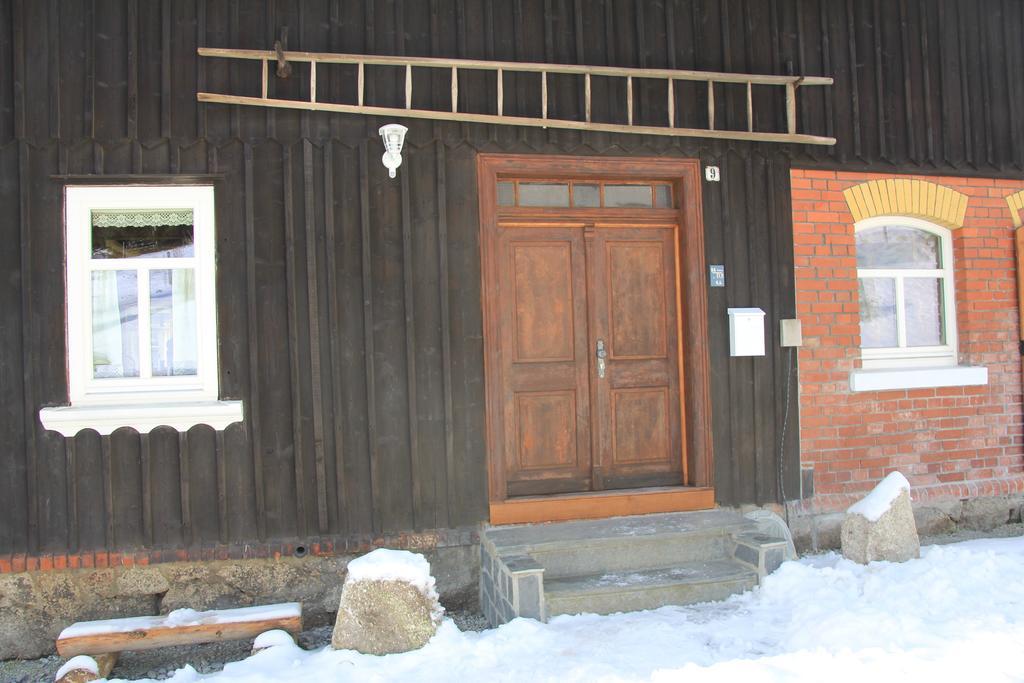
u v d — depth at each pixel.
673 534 4.89
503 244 5.34
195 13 4.88
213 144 4.86
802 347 5.73
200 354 4.86
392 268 5.04
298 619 4.23
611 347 5.50
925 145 6.05
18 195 4.71
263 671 3.82
